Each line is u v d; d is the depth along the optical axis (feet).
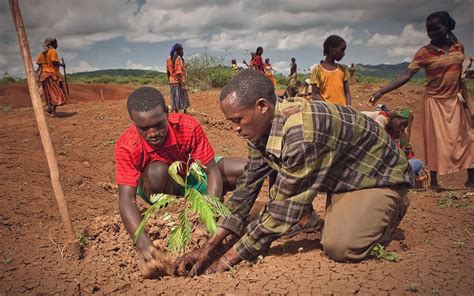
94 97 70.23
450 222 11.70
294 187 8.40
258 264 9.20
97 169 19.77
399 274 8.35
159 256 8.92
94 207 14.11
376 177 9.22
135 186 9.66
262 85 8.12
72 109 34.14
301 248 10.04
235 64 58.65
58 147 22.22
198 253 9.49
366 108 43.11
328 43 17.26
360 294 7.73
